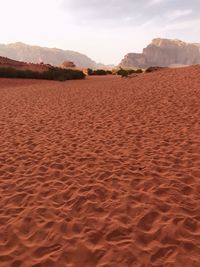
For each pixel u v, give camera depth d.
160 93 15.41
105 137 9.34
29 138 9.59
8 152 8.38
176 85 16.86
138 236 4.64
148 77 22.23
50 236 4.76
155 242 4.50
